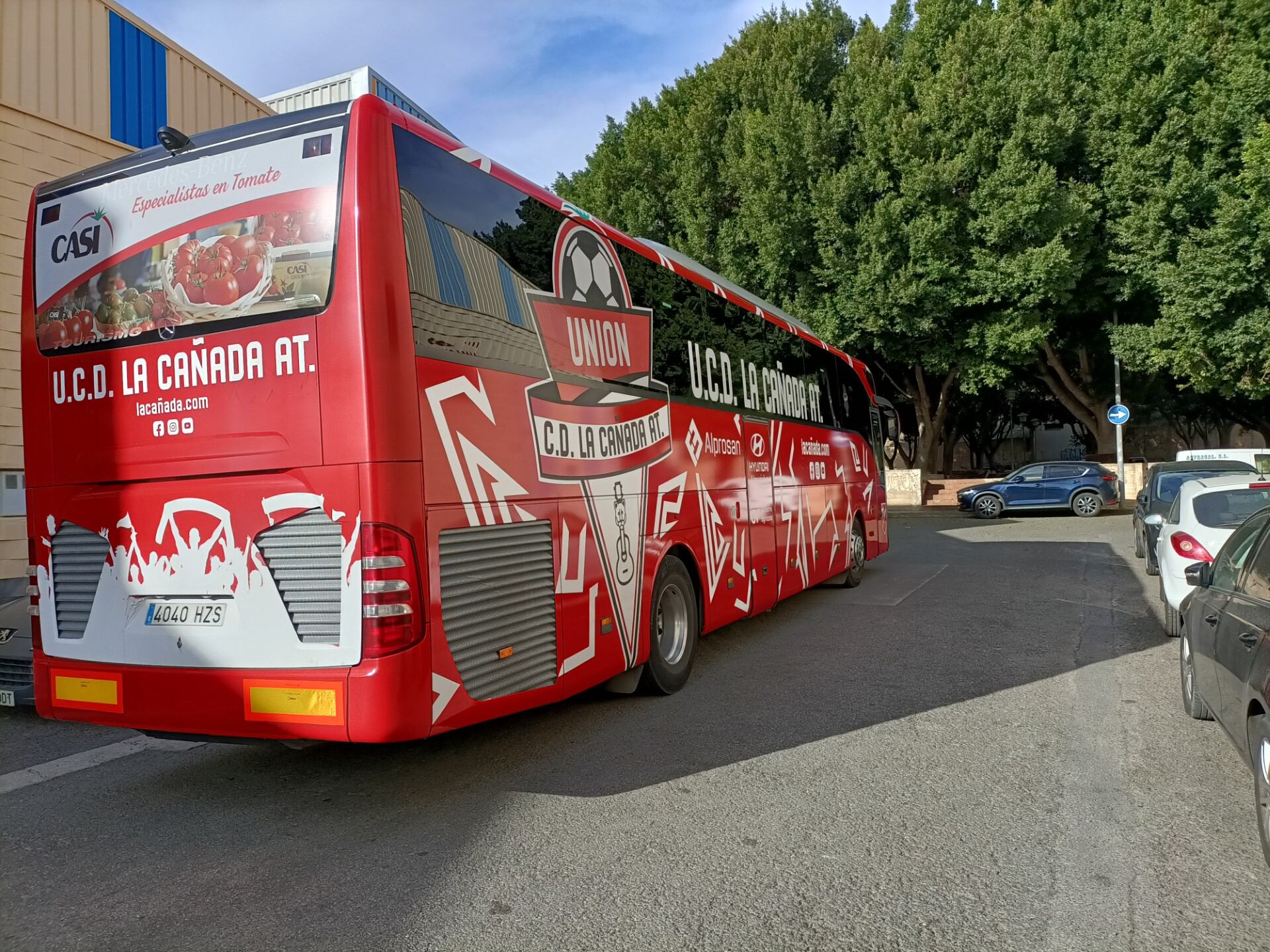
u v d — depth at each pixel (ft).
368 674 12.73
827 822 13.48
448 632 13.76
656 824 13.57
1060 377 104.06
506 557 15.23
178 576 14.11
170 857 12.89
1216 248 65.98
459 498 14.17
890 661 24.44
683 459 22.49
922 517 82.07
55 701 15.06
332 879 12.00
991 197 69.72
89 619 14.83
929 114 69.62
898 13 82.53
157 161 14.69
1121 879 11.44
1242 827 12.99
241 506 13.64
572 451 17.49
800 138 73.61
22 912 11.25
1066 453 199.11
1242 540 16.06
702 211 78.74
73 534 15.03
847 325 75.82
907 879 11.57
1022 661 23.90
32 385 15.48
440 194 14.56
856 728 18.38
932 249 71.10
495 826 13.70
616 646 18.72
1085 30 74.59
